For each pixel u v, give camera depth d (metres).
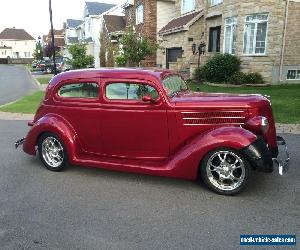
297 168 5.75
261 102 4.93
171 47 26.03
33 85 25.98
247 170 4.48
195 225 3.86
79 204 4.47
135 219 4.03
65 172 5.79
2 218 4.11
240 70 19.25
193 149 4.67
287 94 14.48
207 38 23.38
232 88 17.20
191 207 4.32
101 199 4.62
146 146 5.18
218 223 3.90
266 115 5.03
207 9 23.11
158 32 28.83
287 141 7.54
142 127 5.11
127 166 5.20
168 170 4.86
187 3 26.67
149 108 5.01
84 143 5.62
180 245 3.47
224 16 20.56
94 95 5.41
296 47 18.30
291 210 4.20
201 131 4.91
